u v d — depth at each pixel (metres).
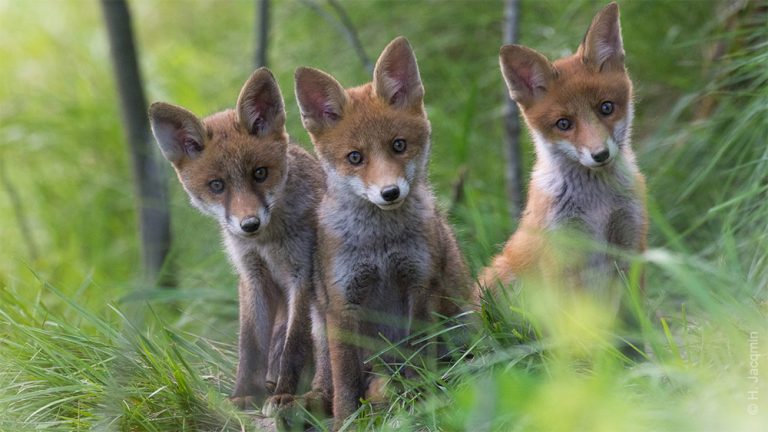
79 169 21.30
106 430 8.83
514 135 14.24
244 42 21.75
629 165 10.41
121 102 16.08
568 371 8.09
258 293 10.39
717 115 13.25
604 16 10.35
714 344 8.48
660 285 11.74
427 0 18.38
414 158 9.82
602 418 6.94
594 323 9.27
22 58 24.19
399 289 10.12
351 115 9.83
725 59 13.62
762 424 6.81
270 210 9.91
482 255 12.85
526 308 9.83
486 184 15.85
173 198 17.48
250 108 10.12
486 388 7.69
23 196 21.02
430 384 8.96
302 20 19.59
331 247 9.84
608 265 10.45
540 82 10.45
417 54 17.72
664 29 15.66
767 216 10.93
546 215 10.55
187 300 14.20
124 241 19.78
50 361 9.90
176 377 9.26
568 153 10.23
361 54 15.55
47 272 17.62
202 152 10.11
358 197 9.76
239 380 10.20
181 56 23.02
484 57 17.55
